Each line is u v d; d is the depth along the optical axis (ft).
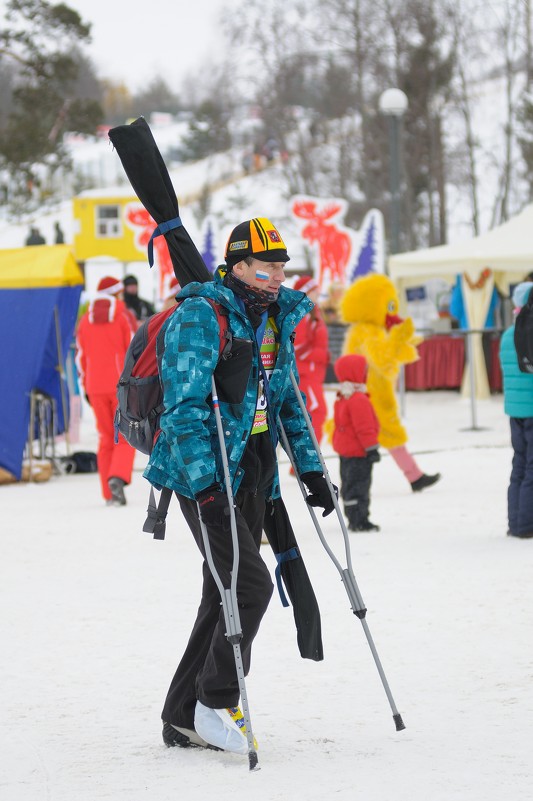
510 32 181.16
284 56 189.67
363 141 187.52
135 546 36.88
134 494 49.37
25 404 54.49
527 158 188.34
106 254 205.05
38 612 27.96
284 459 59.67
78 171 307.37
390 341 45.21
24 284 55.06
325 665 22.59
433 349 92.94
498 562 31.99
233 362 17.29
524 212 90.58
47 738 18.88
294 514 42.04
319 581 30.35
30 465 54.29
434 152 183.93
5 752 18.26
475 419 68.90
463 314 88.84
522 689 20.51
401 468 46.24
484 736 18.06
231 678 17.54
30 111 237.86
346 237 111.14
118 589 30.32
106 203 204.54
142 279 202.08
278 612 27.35
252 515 17.95
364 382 37.73
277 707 20.10
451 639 24.13
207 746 18.15
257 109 207.51
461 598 27.78
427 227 203.62
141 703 20.67
